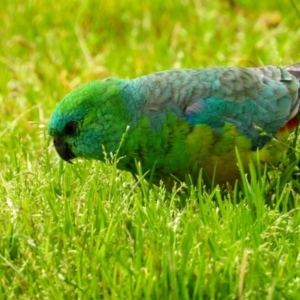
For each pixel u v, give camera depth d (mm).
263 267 8609
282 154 11062
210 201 9945
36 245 9180
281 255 9023
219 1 17844
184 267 8586
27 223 9547
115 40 17078
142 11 17750
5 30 17000
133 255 9094
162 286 8469
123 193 10523
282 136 11039
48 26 17281
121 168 10805
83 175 10891
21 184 10656
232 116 10555
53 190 10469
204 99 10516
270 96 10906
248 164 10703
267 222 9680
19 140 12086
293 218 9742
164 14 17578
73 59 15734
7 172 11391
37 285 8734
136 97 10492
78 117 10430
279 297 8352
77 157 10859
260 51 15641
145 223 9602
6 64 15656
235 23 17047
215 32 16812
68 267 8773
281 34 16250
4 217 9898
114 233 9430
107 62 15781
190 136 10352
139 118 10414
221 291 8508
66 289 8531
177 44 16344
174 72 10859
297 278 8648
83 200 10086
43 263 8875
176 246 9258
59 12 17484
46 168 11148
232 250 8836
